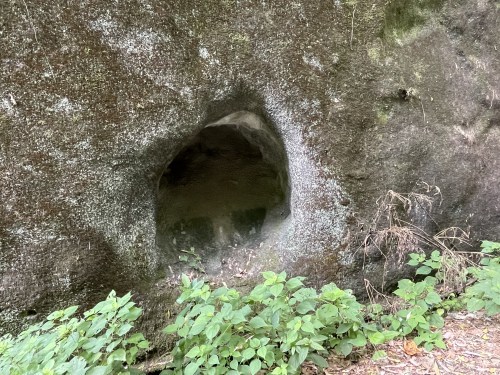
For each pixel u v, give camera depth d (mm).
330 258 2434
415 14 2545
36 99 1908
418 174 2508
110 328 1583
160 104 2090
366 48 2371
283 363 1719
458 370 1892
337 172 2393
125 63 2012
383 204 2416
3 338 1922
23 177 1942
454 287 2402
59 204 2010
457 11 2654
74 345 1518
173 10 2051
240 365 1698
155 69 2057
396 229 2338
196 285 1864
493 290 2025
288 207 2664
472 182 2611
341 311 1963
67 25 1904
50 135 1952
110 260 2139
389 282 2529
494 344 2053
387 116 2441
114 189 2104
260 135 2701
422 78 2504
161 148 2172
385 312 2395
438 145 2533
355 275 2475
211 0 2104
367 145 2420
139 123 2074
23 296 2014
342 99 2359
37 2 1851
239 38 2174
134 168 2139
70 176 2010
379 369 1937
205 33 2119
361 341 1936
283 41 2236
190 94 2137
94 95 1984
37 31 1866
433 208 2555
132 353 1645
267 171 2875
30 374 1422
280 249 2473
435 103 2533
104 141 2035
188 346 1778
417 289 2176
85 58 1948
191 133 2221
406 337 2129
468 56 2682
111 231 2127
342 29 2318
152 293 2258
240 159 2900
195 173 2834
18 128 1907
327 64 2314
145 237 2240
